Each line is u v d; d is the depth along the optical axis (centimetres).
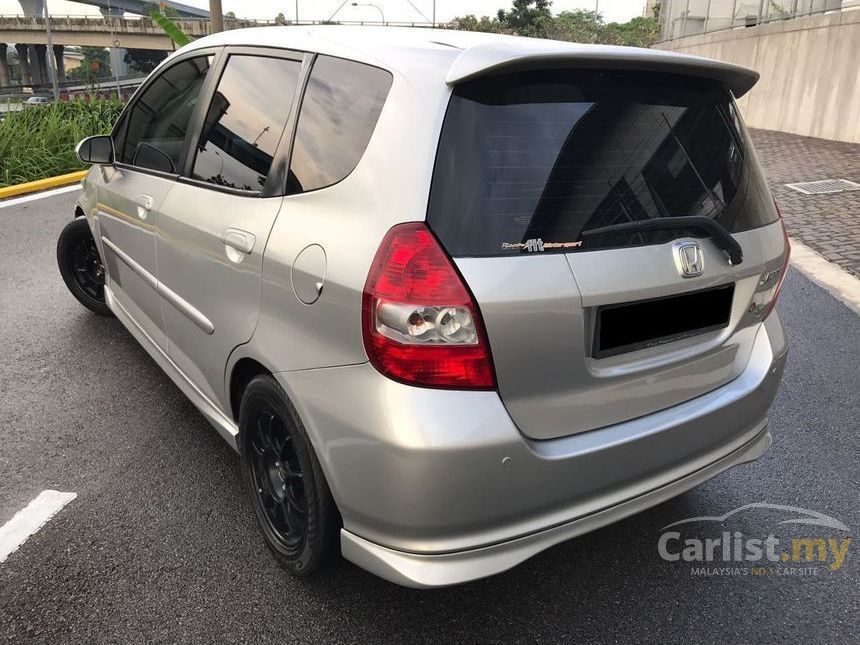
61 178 1064
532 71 203
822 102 1499
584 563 267
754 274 240
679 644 228
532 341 190
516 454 189
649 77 224
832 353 464
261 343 230
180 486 304
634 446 212
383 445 185
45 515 283
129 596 242
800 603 248
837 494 312
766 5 1756
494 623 235
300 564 238
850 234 753
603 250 201
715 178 233
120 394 385
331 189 214
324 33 259
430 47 218
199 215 273
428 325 183
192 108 308
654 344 218
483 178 192
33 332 467
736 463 250
